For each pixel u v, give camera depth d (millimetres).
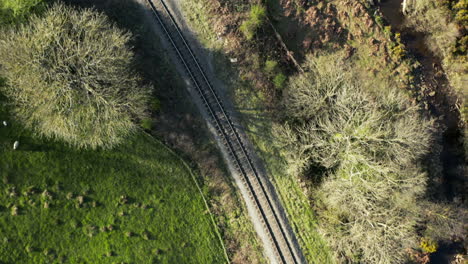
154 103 35031
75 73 29844
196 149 36625
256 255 36969
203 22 37688
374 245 33906
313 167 37281
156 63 36281
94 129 31656
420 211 36562
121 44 31375
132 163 35031
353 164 32969
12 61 28234
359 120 33406
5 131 31484
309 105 35188
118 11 35844
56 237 32312
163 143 35969
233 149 37438
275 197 37875
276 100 38438
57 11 30172
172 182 35969
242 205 37312
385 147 32562
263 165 37969
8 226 31141
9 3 30547
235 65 38031
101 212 33719
